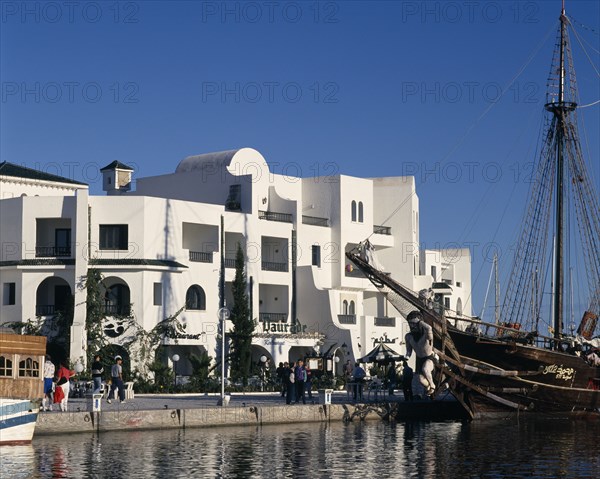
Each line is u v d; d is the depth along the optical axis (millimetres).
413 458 37312
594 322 61312
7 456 36375
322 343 86375
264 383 75062
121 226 75875
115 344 74000
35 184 90312
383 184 97750
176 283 77062
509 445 41625
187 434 44438
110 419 44969
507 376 53469
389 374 66562
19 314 75000
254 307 83625
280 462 35938
